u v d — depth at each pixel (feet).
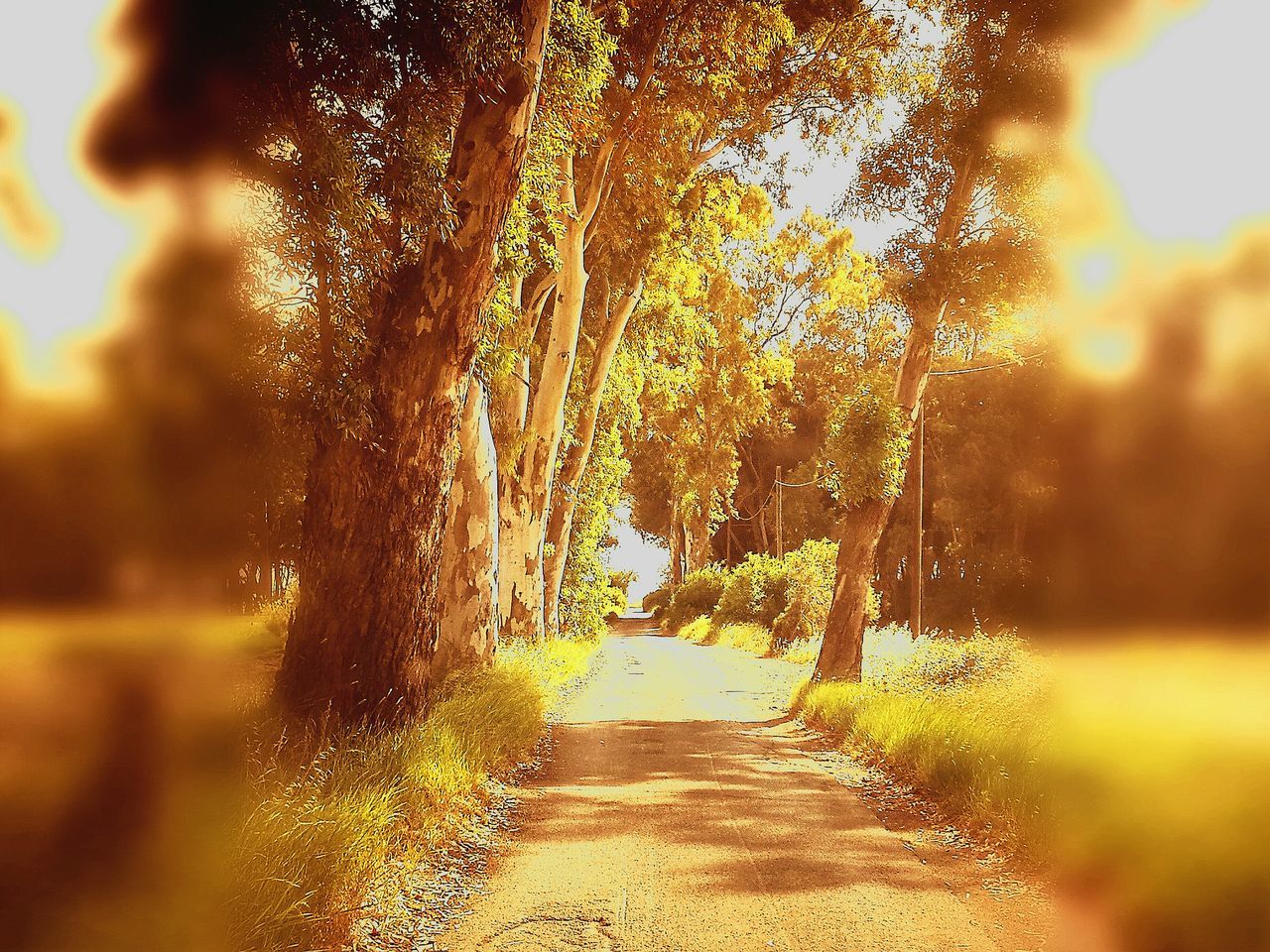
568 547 108.68
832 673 59.16
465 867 23.21
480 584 55.77
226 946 15.39
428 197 29.73
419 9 29.07
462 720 35.27
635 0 64.54
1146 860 18.13
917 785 33.17
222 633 31.07
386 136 30.12
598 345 90.22
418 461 31.53
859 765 39.40
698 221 79.87
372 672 30.83
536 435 76.59
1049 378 25.61
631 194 74.33
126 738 21.93
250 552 33.14
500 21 30.86
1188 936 16.88
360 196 27.61
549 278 74.69
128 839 17.13
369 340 30.58
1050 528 22.04
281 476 32.04
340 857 18.92
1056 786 23.30
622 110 67.67
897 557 175.42
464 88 32.24
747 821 28.63
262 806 19.16
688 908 20.25
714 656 110.32
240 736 24.40
